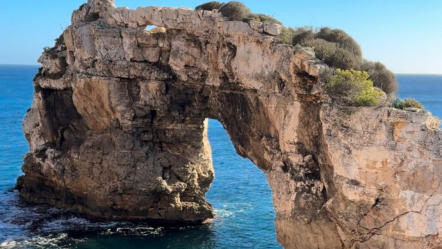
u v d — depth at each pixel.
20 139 86.38
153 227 44.19
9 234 41.53
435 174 26.31
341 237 30.31
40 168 49.56
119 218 45.78
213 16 39.03
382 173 27.64
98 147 45.78
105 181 45.38
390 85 32.47
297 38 35.47
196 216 45.44
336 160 29.33
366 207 28.34
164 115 44.72
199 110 43.84
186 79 42.03
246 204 50.09
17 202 50.06
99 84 44.62
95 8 46.03
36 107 51.72
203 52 40.50
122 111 44.75
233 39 37.50
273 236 41.59
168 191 44.81
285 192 34.00
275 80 34.59
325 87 30.30
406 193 27.05
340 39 35.59
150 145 46.19
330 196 30.72
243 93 38.03
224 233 42.50
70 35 46.31
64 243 39.97
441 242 26.39
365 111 28.17
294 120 33.09
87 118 47.41
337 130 29.34
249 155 39.59
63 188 48.03
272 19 38.50
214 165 68.81
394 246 27.62
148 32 43.38
